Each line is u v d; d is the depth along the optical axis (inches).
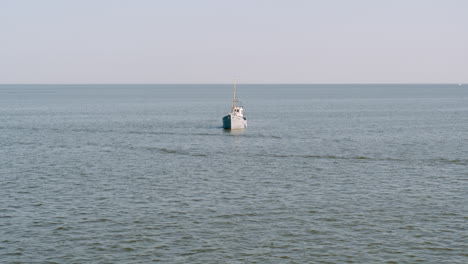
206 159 2903.5
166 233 1592.0
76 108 7790.4
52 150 3245.6
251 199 1980.8
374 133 4220.0
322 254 1437.0
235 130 4498.0
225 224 1676.9
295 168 2610.7
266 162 2795.3
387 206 1877.5
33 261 1387.8
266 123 5221.5
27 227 1638.8
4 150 3235.7
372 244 1505.9
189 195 2042.3
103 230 1616.6
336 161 2817.4
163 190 2124.8
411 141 3671.3
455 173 2459.4
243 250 1462.8
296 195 2041.1
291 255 1430.9
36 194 2046.0
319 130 4493.1
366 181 2287.2
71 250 1460.4
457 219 1721.2
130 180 2316.7
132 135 4121.6
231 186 2199.8
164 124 5093.5
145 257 1416.1
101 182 2271.2
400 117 5910.4
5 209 1830.7
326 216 1759.4
